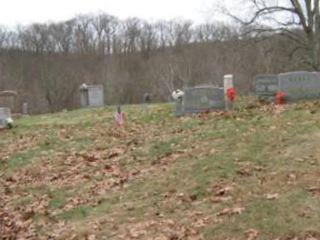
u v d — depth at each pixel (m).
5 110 22.06
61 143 16.33
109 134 16.66
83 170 12.80
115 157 13.48
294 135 12.10
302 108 15.72
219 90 18.16
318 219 7.93
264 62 52.94
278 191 9.02
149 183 10.74
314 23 35.81
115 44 96.69
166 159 12.28
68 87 69.56
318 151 10.72
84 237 8.73
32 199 11.21
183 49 80.75
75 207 10.27
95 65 82.81
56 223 9.64
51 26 99.81
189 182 10.26
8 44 93.94
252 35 37.44
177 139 13.95
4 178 13.23
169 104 24.61
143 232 8.48
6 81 71.06
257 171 10.15
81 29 100.19
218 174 10.30
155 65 74.31
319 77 17.94
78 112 26.34
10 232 9.65
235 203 8.91
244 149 11.65
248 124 14.30
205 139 13.41
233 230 8.02
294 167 10.03
